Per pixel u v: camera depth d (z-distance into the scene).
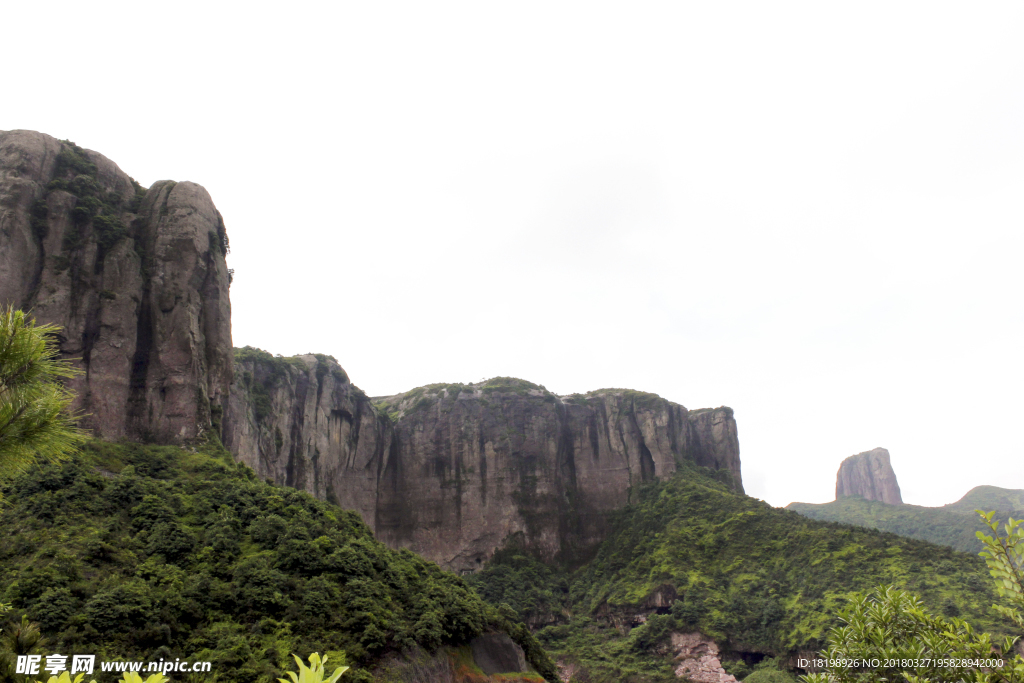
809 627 101.38
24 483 49.88
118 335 72.88
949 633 16.39
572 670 116.88
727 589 122.44
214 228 85.44
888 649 17.50
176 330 76.69
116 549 44.75
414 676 43.81
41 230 72.69
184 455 68.31
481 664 52.66
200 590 42.53
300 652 39.81
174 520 51.00
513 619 68.62
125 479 54.62
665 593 126.81
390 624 46.09
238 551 49.31
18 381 11.98
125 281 75.62
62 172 78.44
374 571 52.41
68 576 39.72
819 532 125.25
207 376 78.69
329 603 45.53
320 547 51.47
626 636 124.94
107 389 70.44
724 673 105.31
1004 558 15.02
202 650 37.72
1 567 40.19
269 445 122.75
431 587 57.12
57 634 34.78
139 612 38.00
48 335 12.70
